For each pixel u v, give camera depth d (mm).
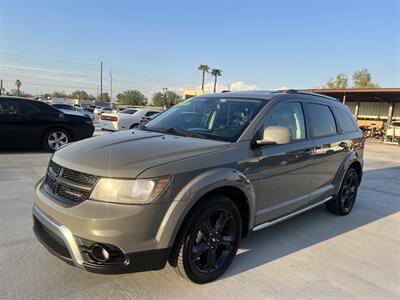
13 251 3391
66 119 9688
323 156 4418
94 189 2553
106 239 2457
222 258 3172
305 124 4211
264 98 3867
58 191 2787
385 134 23672
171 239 2633
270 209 3627
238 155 3176
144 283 2965
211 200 2893
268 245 3967
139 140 3217
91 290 2820
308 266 3502
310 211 5422
